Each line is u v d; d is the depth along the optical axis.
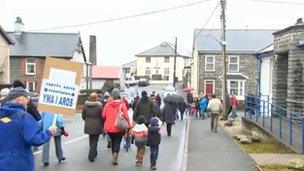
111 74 84.12
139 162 12.74
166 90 60.31
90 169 11.96
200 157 13.84
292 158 13.09
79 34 56.94
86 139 18.47
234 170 11.68
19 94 5.95
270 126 18.19
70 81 7.77
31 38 55.00
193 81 60.38
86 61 63.38
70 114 7.79
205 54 54.72
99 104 13.02
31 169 5.85
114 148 12.71
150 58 112.88
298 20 25.03
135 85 95.06
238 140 18.20
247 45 54.78
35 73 53.25
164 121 20.89
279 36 23.44
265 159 13.22
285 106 23.83
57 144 12.84
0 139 5.70
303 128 13.73
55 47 54.25
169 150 16.05
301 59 20.75
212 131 22.78
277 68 24.16
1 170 5.61
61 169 11.85
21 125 5.73
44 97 7.71
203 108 33.81
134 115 15.49
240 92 53.31
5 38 36.28
